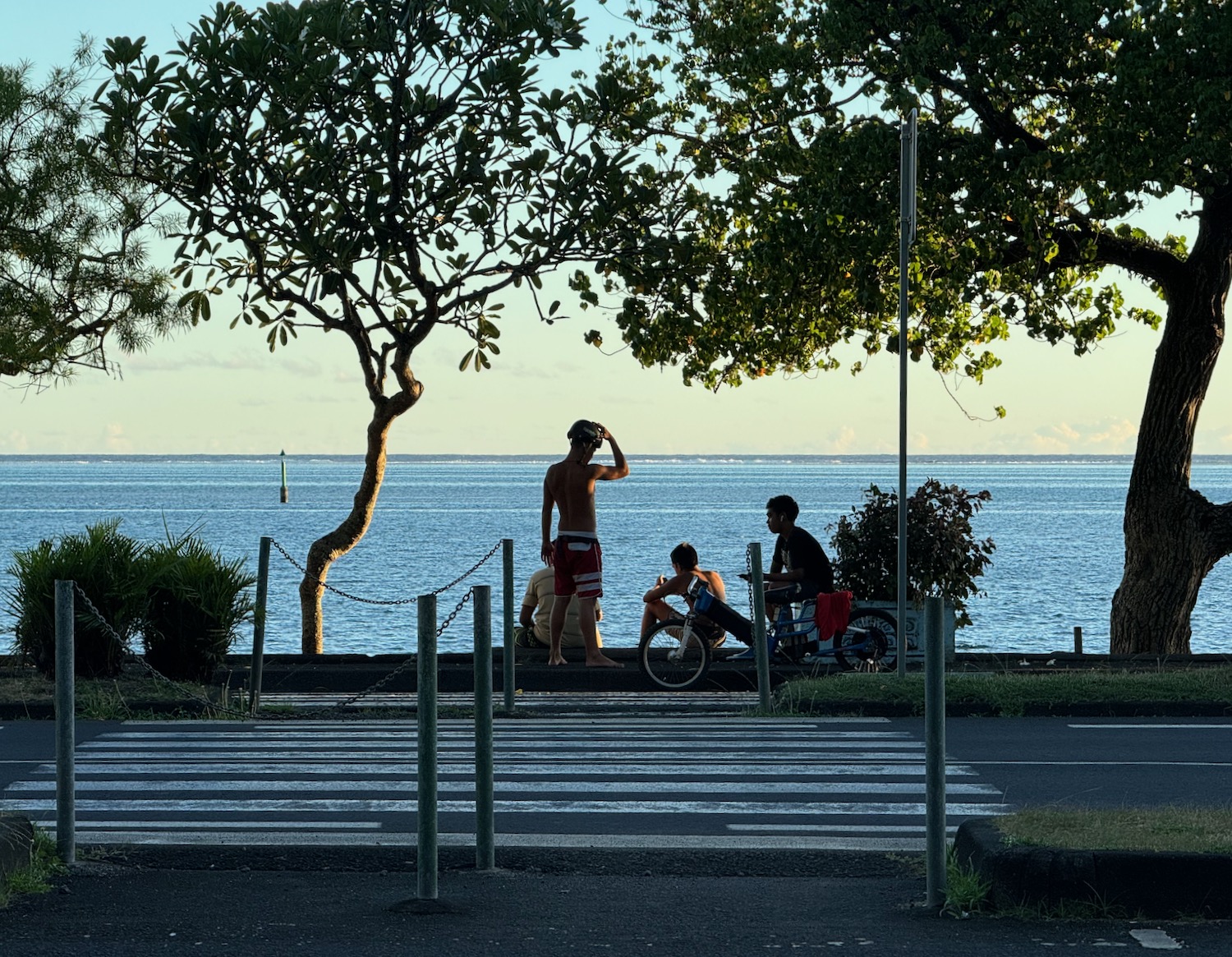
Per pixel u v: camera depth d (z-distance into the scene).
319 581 17.66
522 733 11.59
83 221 16.03
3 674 14.20
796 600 14.88
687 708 12.98
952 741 11.10
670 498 174.75
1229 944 5.56
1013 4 16.62
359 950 5.50
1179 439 18.52
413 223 16.84
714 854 7.36
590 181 16.83
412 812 8.54
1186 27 15.18
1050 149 16.38
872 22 17.22
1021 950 5.50
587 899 6.38
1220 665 14.34
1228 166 16.03
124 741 11.22
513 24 16.20
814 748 10.79
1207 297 18.30
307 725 12.17
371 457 18.00
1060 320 20.56
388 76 16.58
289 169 16.72
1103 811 7.10
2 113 15.59
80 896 6.40
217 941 5.64
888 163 16.62
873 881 6.78
